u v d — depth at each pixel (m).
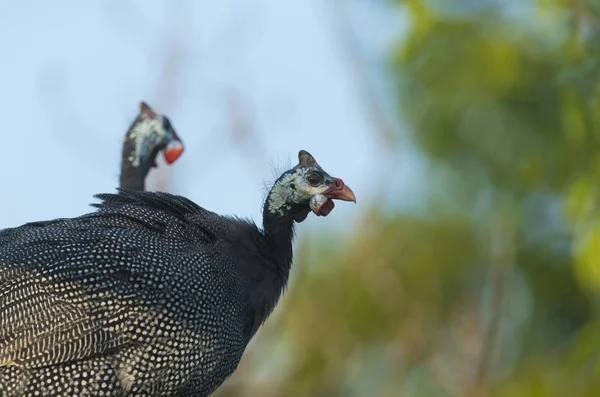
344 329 16.19
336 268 16.33
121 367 9.10
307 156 10.26
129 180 13.03
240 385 14.84
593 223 11.78
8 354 8.92
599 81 12.67
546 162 15.08
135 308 9.12
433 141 15.73
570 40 12.89
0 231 9.52
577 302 16.53
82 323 9.02
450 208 16.58
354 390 16.41
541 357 16.50
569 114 12.52
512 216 16.17
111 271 9.15
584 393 13.77
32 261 9.09
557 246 16.41
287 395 15.34
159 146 13.13
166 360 9.20
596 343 13.16
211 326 9.37
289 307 16.00
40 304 9.01
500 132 15.38
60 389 8.99
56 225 9.45
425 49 15.42
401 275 16.66
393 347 16.56
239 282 9.68
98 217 9.60
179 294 9.26
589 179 11.95
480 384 16.02
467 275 16.80
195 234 9.68
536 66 15.20
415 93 15.69
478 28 15.38
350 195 10.08
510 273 16.30
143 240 9.41
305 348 15.90
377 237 16.50
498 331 16.47
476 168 15.89
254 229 10.01
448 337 16.59
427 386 16.53
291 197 10.09
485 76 15.23
